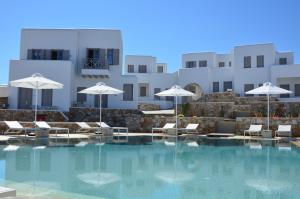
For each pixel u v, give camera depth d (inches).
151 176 327.9
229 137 810.8
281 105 1088.8
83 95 1169.4
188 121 924.6
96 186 280.8
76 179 309.0
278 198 244.1
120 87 1200.8
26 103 1056.8
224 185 289.0
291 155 498.3
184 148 584.7
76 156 463.8
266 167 389.4
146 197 245.9
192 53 1830.7
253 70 1507.1
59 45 1160.8
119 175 331.6
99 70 1143.0
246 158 463.8
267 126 840.3
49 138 700.7
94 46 1190.9
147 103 1583.4
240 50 1546.5
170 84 1727.4
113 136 803.4
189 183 296.5
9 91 1053.8
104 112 1055.6
